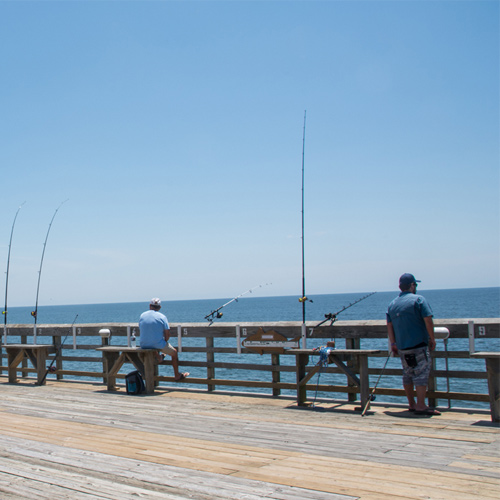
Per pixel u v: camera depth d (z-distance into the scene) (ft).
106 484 11.99
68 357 29.25
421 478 11.68
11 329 32.35
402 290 19.03
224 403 21.90
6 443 15.94
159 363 26.48
